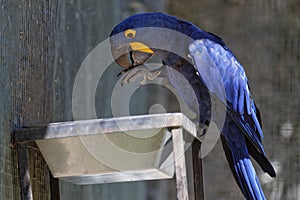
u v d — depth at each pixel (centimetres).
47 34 769
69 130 625
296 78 1345
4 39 652
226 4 1375
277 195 1306
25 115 689
